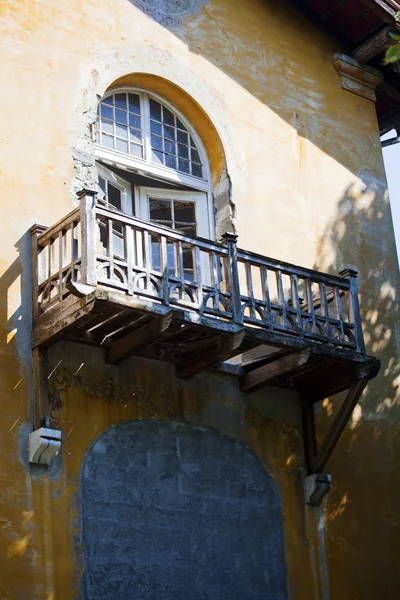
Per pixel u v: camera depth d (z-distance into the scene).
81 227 10.15
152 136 12.90
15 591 9.62
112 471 10.67
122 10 12.82
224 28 13.93
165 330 10.54
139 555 10.53
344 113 15.08
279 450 12.18
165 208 12.81
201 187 13.09
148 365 11.35
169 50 13.12
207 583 10.94
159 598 10.52
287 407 12.45
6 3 11.77
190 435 11.45
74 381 10.70
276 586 11.50
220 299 10.99
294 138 14.14
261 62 14.21
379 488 13.04
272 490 11.93
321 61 15.11
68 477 10.33
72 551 10.09
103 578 10.20
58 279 10.50
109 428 10.80
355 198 14.62
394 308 14.41
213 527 11.23
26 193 11.11
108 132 12.48
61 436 10.40
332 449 12.20
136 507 10.70
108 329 10.75
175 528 10.91
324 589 11.92
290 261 13.32
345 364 11.98
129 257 10.34
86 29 12.36
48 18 12.05
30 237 10.96
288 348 11.36
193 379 11.70
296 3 15.04
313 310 11.72
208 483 11.38
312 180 14.12
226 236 11.25
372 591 12.37
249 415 12.06
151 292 10.38
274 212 13.41
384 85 15.91
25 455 10.13
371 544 12.62
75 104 11.89
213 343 11.12
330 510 12.43
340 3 14.88
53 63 11.88
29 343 10.55
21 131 11.33
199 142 13.30
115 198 12.35
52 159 11.45
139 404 11.13
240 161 13.29
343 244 14.12
